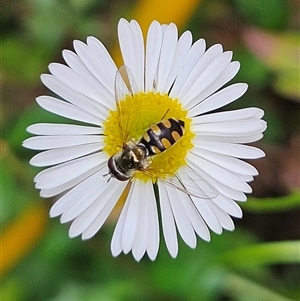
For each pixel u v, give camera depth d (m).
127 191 0.05
